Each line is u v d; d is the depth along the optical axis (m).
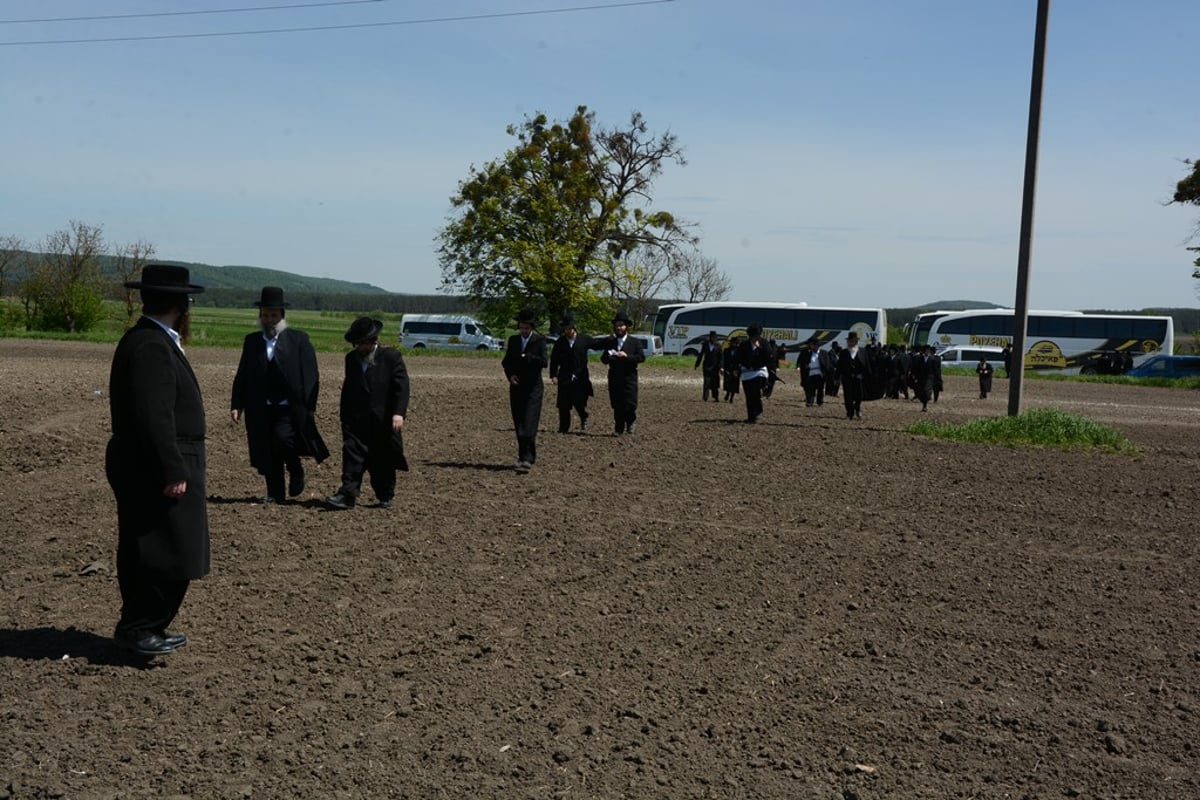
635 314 85.12
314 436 10.71
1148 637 7.19
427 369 41.44
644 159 65.56
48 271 58.53
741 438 18.89
